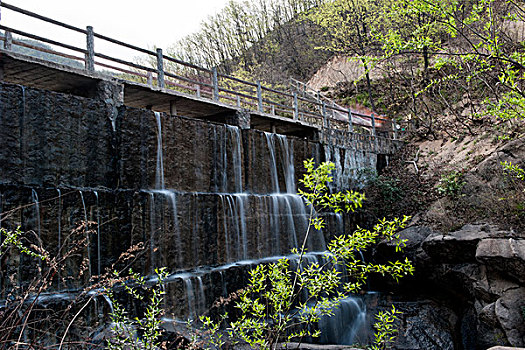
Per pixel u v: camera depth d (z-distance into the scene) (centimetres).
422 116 1902
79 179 773
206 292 860
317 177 455
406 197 1423
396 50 726
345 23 2402
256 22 3769
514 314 855
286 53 3428
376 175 1562
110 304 699
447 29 698
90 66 852
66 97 770
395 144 1836
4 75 837
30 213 674
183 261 892
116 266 775
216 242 970
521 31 1416
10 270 634
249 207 1071
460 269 1022
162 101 1101
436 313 1057
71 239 718
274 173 1236
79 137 782
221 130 1082
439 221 1188
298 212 1232
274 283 481
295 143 1345
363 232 489
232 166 1103
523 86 1071
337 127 2155
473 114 1561
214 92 1178
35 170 714
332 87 2688
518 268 879
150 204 846
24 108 708
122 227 796
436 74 1980
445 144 1650
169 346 599
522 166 1151
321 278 471
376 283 1256
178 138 957
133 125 862
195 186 987
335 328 1042
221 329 862
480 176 1239
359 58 758
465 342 990
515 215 1016
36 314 596
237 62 3612
